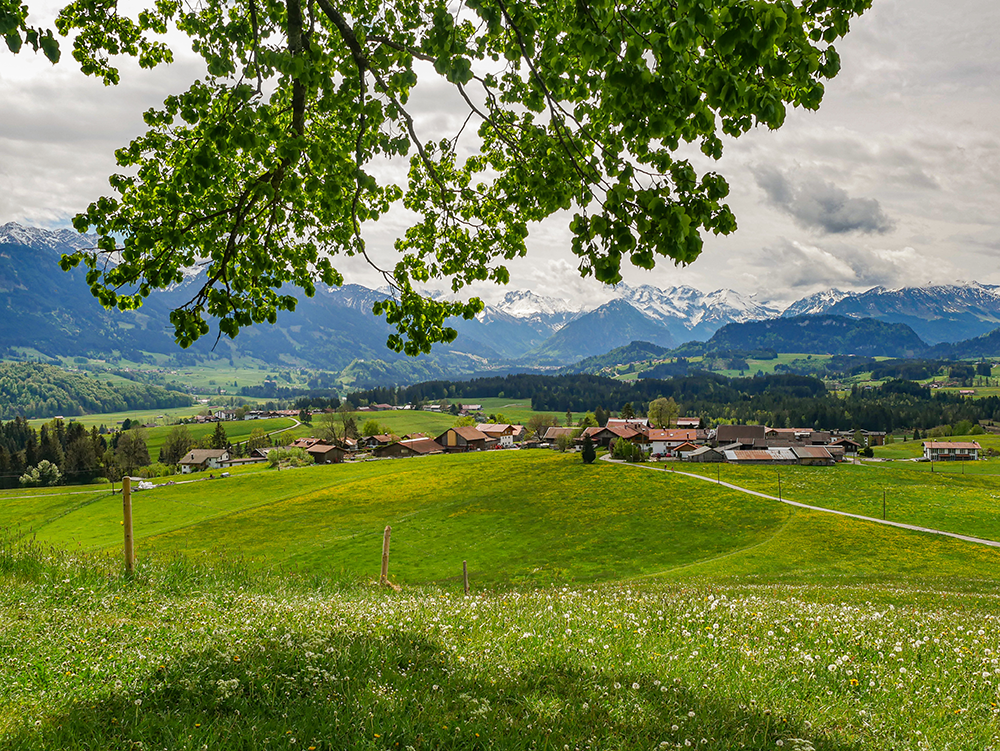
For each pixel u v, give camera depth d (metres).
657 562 63.28
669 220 5.34
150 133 9.43
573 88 7.58
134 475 157.38
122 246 9.14
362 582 21.42
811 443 192.25
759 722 6.95
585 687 7.64
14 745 5.36
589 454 129.88
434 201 10.99
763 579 42.03
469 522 82.44
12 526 86.94
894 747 6.71
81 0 9.80
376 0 8.72
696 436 192.62
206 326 9.38
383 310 10.04
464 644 9.26
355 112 7.26
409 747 5.65
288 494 108.50
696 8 4.56
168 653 7.97
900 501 91.12
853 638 11.38
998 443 197.50
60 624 9.64
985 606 24.48
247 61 7.40
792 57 5.30
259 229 9.99
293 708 6.46
